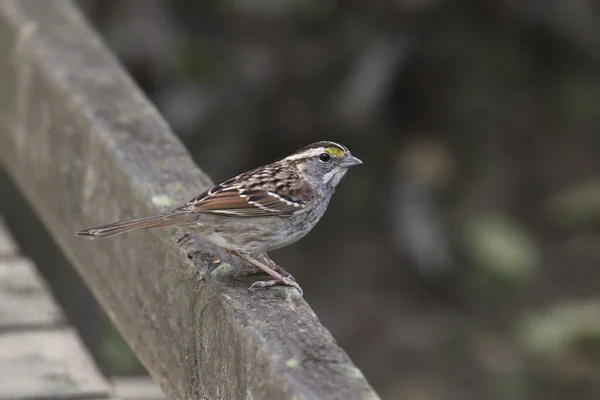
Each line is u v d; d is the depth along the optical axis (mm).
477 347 14703
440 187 16016
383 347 14820
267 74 14906
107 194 6066
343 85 14945
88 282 6418
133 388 8672
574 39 16047
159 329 5387
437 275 15359
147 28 13938
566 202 16203
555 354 14312
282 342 4246
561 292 15422
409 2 14742
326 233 15977
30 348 7023
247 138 15172
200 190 5652
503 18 15688
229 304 4598
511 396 14047
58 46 7359
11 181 8680
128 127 6227
